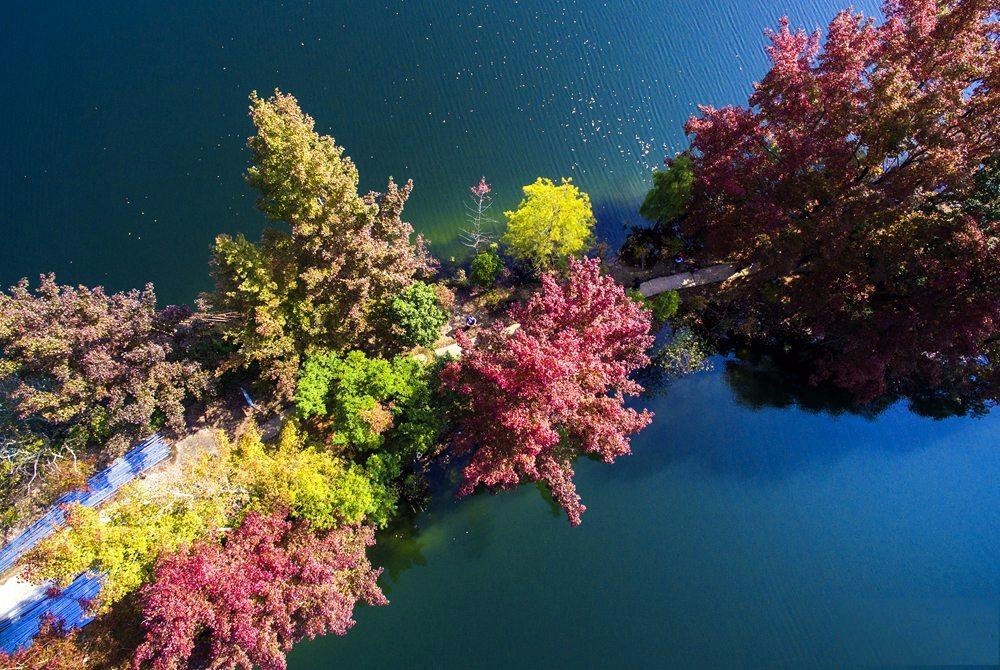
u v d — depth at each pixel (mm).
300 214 23969
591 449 23922
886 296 30312
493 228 36500
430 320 27812
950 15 25516
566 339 23281
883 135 25734
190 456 26609
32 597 23297
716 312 33688
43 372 23812
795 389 31672
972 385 31297
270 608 19641
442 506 27578
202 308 26641
